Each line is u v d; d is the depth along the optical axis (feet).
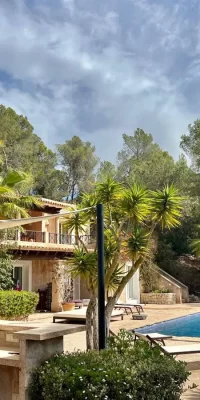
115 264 30.53
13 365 21.09
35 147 149.59
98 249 24.18
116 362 20.29
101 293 23.66
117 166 162.50
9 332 25.91
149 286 114.42
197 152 123.34
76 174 161.99
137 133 165.17
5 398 21.95
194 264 129.90
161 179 131.95
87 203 32.94
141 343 24.27
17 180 53.16
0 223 25.67
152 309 93.91
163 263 126.82
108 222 33.37
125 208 30.86
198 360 37.50
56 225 97.81
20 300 64.69
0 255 71.31
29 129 146.61
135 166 144.66
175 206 31.19
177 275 126.82
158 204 31.07
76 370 19.26
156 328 66.69
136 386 18.42
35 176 134.82
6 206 55.52
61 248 87.92
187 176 129.80
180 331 64.34
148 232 32.07
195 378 30.25
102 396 17.98
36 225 97.55
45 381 19.51
